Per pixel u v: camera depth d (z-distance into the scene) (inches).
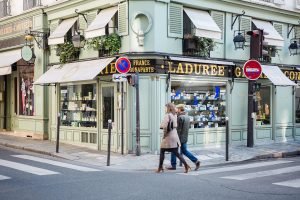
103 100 598.5
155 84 547.2
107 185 343.0
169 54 559.5
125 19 556.4
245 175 402.3
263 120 695.1
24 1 742.5
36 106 714.8
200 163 487.5
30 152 585.6
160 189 328.5
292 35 745.0
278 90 711.7
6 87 826.8
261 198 300.2
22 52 688.4
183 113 454.9
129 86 554.6
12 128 808.9
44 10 689.0
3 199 290.7
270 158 560.1
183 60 567.2
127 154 549.6
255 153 569.0
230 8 636.1
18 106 776.9
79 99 644.1
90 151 580.1
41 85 695.7
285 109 724.7
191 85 592.7
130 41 551.5
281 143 695.7
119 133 569.9
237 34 647.1
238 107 649.6
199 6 593.6
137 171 444.5
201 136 603.5
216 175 404.5
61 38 641.6
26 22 731.4
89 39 601.9
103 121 598.2
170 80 561.0
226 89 635.5
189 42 573.6
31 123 732.7
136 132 534.0
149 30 545.3
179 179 377.7
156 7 548.4
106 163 485.4
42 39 692.7
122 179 373.7
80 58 633.0
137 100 529.3
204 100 609.3
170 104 430.9
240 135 653.3
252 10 668.1
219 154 556.4
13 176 378.9
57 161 493.7
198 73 590.6
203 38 585.6
